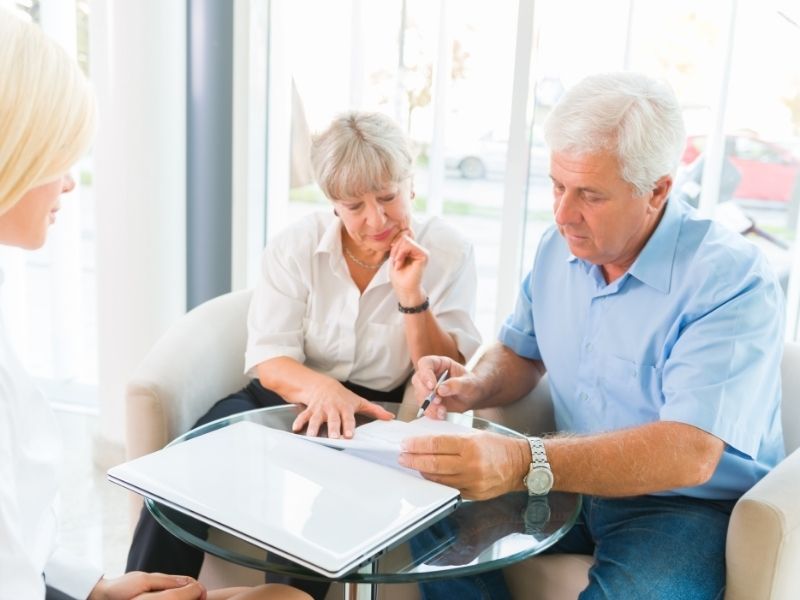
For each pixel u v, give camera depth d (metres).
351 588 1.31
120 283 2.57
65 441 2.91
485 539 1.21
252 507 1.14
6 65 0.98
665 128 1.38
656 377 1.53
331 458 1.31
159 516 1.23
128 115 2.44
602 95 1.39
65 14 2.71
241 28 2.47
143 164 2.47
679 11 2.17
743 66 2.15
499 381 1.76
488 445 1.29
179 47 2.48
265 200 2.66
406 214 1.78
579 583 1.43
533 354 1.85
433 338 1.85
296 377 1.76
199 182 2.66
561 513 1.30
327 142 1.69
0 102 0.98
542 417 1.87
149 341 2.61
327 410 1.56
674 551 1.39
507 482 1.31
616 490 1.34
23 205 1.08
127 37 2.38
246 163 2.58
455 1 2.32
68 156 1.07
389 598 1.53
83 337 3.27
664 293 1.51
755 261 1.46
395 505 1.17
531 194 2.41
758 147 2.19
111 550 2.26
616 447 1.34
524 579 1.52
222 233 2.69
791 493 1.32
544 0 2.26
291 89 2.53
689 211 1.57
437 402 1.65
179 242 2.62
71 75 1.05
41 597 1.05
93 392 3.16
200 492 1.18
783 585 1.31
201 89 2.58
